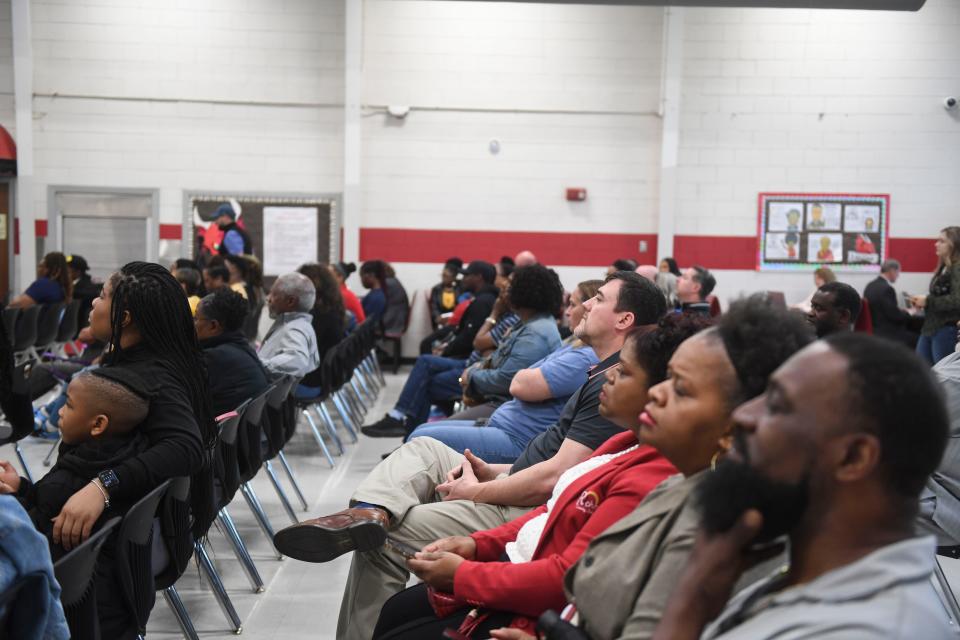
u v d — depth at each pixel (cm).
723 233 976
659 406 134
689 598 90
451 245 981
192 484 264
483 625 183
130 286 241
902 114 963
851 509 86
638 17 961
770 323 130
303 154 968
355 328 720
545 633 139
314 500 461
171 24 951
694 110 966
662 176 961
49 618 161
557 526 186
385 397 797
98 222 965
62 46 946
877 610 83
